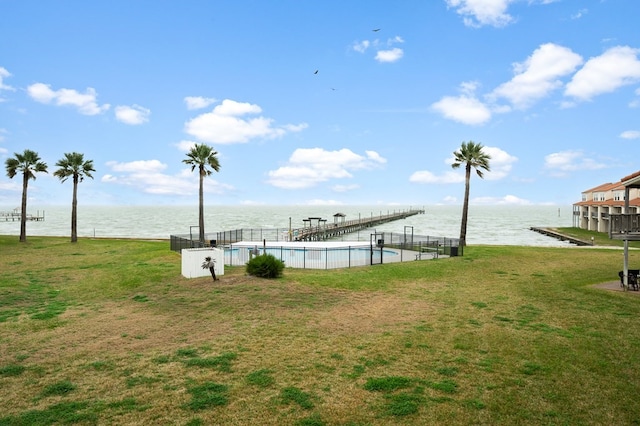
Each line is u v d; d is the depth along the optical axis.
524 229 112.56
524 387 10.80
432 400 10.11
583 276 26.33
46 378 11.55
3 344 14.52
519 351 13.38
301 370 11.95
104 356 13.27
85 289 24.27
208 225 130.00
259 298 20.83
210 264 24.94
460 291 22.67
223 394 10.44
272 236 62.44
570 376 11.45
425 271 28.59
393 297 21.30
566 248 43.72
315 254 32.75
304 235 65.06
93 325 16.86
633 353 13.05
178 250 39.66
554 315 17.56
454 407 9.76
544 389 10.67
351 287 23.47
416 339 14.65
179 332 15.76
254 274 26.00
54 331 16.08
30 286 25.11
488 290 22.88
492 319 17.12
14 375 11.79
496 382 11.11
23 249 44.25
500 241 72.50
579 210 91.38
